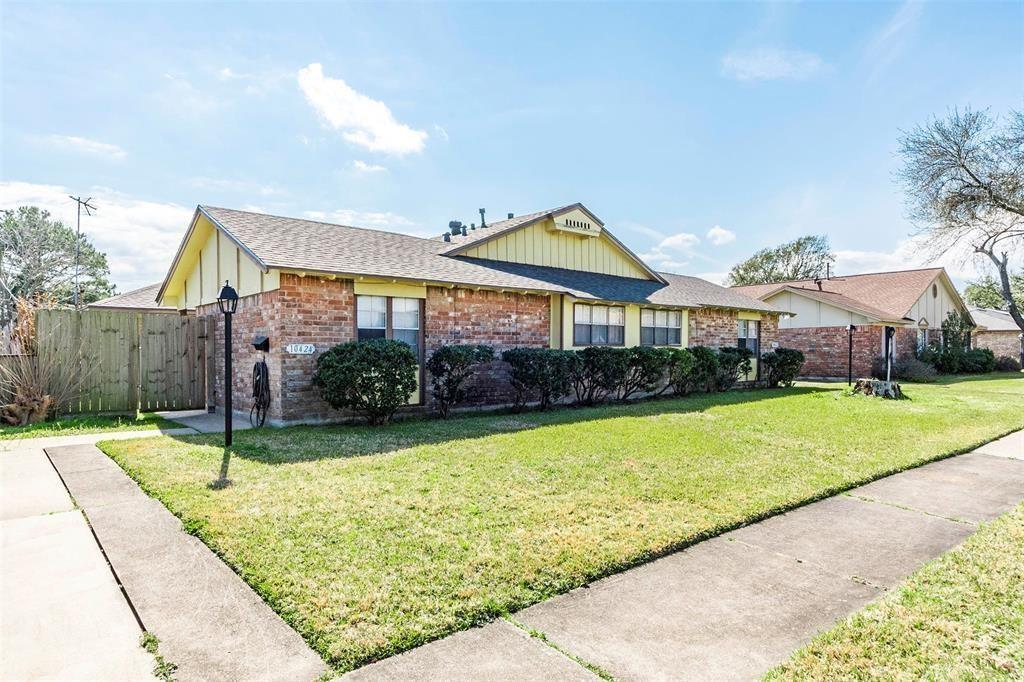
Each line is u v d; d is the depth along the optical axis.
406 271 10.21
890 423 9.77
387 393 8.69
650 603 3.22
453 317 10.95
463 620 2.94
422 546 3.85
